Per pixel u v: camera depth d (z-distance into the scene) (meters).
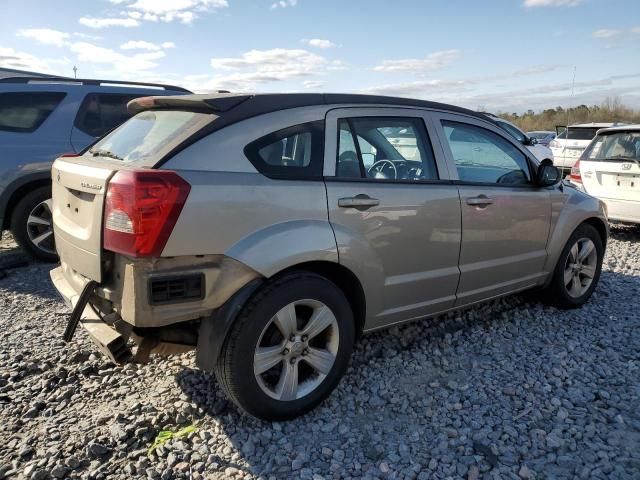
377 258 3.38
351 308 3.42
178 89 7.13
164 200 2.59
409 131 3.69
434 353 4.00
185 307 2.72
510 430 3.01
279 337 3.04
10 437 2.98
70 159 3.43
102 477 2.65
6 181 5.92
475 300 4.17
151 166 2.69
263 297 2.88
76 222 3.08
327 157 3.21
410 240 3.53
